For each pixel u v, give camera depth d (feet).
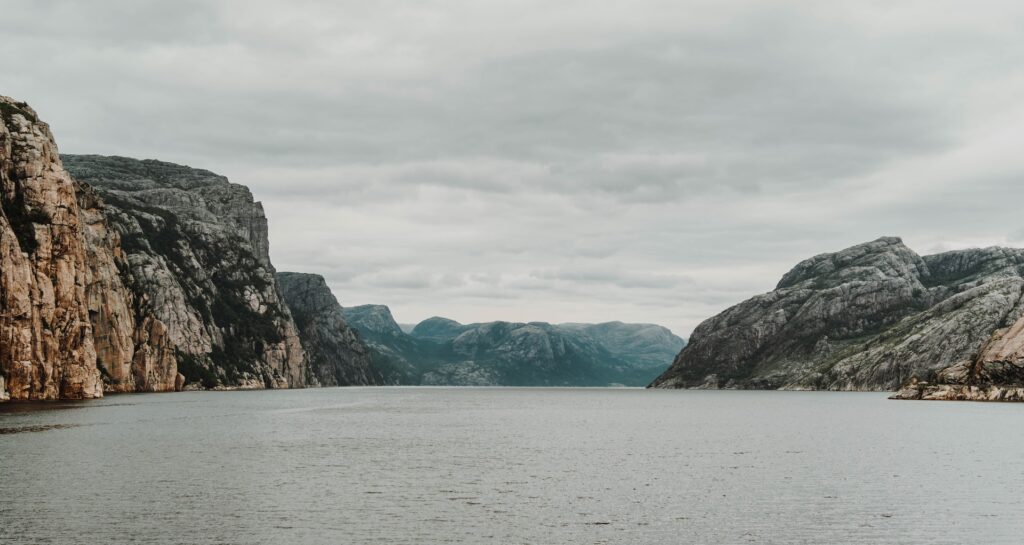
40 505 177.27
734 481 226.99
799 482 225.35
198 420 416.67
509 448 313.94
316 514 175.73
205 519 168.45
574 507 187.93
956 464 262.06
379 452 289.74
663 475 238.68
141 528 159.84
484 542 155.53
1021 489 213.25
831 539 160.45
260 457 264.93
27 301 485.56
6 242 474.08
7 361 476.54
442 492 204.54
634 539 159.33
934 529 168.25
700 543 156.87
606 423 482.69
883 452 297.74
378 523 169.07
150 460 247.09
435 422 475.31
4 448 263.70
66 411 430.61
